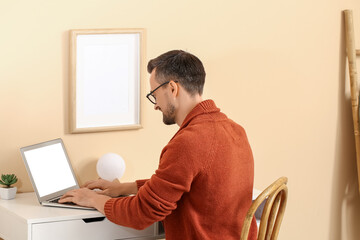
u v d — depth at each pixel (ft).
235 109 10.05
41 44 8.57
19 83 8.52
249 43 10.02
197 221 6.75
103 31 8.85
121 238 7.90
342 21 10.75
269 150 10.46
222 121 6.93
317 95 10.74
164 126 9.59
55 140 8.50
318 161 10.94
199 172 6.61
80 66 8.82
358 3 10.86
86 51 8.82
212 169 6.63
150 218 6.81
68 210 7.68
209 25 9.68
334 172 11.12
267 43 10.17
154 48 9.34
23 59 8.50
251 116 10.21
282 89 10.41
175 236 7.06
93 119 9.02
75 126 8.87
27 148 8.04
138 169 9.48
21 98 8.55
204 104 6.93
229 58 9.89
